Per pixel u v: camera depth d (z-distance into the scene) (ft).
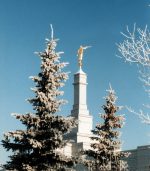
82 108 230.68
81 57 245.04
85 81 241.76
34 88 92.43
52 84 92.58
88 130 221.87
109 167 116.06
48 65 93.86
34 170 86.43
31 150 89.76
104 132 119.55
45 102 90.27
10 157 88.89
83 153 119.34
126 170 125.49
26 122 90.12
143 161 152.35
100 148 118.32
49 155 88.84
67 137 215.31
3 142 88.17
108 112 122.21
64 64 94.53
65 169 89.45
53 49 95.81
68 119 89.71
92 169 117.29
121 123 120.78
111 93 124.16
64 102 91.97
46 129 90.38
